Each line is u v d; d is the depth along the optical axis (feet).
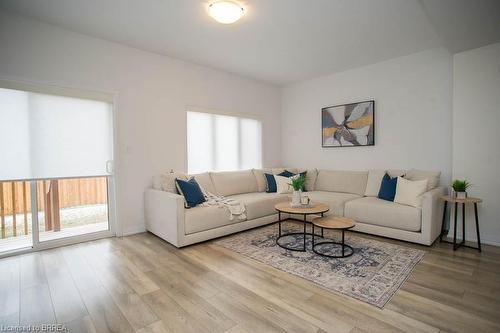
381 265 8.20
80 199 12.65
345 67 14.48
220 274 7.72
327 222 9.10
